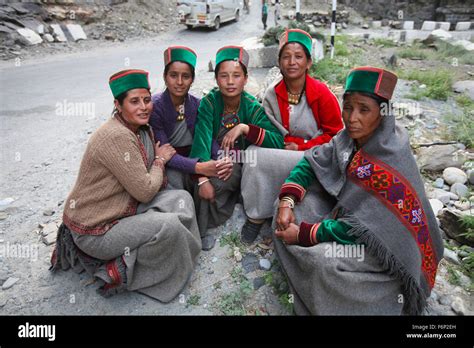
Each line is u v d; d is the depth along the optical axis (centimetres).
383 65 732
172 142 277
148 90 229
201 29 1567
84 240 228
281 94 277
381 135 200
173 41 1356
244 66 256
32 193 361
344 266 193
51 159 425
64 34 1255
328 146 232
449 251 267
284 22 1642
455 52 863
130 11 1566
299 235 211
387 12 1652
